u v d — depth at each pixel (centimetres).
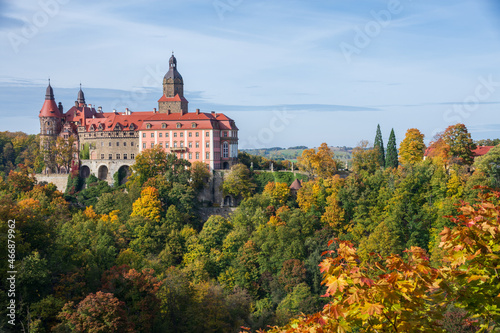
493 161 14338
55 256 8838
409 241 12838
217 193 17425
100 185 18675
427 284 2164
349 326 2173
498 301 2208
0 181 18050
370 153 17250
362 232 13750
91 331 6331
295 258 12675
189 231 14250
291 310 10625
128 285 8244
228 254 13362
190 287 9294
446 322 6144
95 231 13175
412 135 16862
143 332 7719
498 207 2319
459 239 2292
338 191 15200
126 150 19225
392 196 14350
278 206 16050
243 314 9831
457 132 15488
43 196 16388
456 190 13825
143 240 13600
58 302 7156
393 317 2142
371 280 2150
